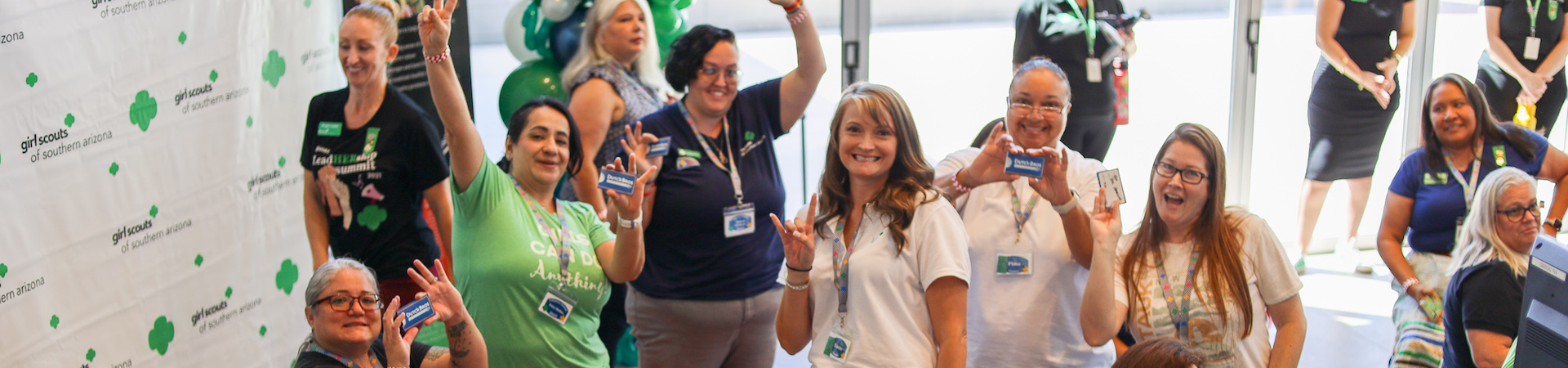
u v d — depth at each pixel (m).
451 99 2.76
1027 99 2.72
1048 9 4.66
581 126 3.70
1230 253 2.48
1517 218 2.82
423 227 3.43
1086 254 2.60
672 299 3.43
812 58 3.50
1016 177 2.64
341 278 2.45
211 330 2.90
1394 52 5.26
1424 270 3.60
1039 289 2.67
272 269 3.14
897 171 2.35
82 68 2.46
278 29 3.09
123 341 2.62
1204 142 2.44
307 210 3.27
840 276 2.33
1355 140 5.37
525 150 2.87
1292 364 2.51
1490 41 5.44
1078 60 4.68
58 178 2.42
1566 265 1.79
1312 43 5.27
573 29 3.77
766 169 3.55
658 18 3.95
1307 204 5.48
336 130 3.25
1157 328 2.53
